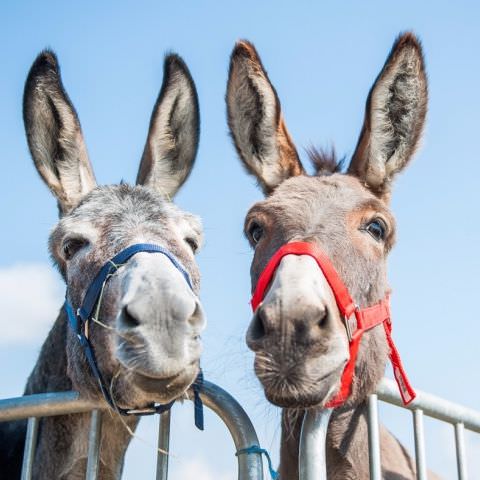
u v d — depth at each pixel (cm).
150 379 351
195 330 359
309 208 431
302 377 355
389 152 490
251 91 517
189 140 542
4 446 496
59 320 480
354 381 424
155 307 350
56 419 452
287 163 509
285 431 454
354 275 414
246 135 518
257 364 362
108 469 443
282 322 356
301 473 374
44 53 513
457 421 429
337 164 527
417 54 486
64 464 447
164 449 392
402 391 416
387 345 443
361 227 433
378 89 484
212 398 395
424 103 488
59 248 444
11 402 406
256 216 448
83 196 472
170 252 408
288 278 371
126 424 429
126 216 429
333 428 454
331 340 362
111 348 381
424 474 408
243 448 384
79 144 510
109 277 398
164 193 534
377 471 397
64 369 471
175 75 537
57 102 507
